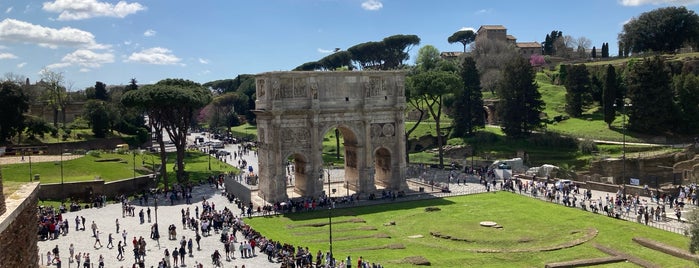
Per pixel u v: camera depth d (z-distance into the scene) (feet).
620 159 383.86
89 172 352.28
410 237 224.33
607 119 472.03
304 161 301.84
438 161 459.32
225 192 331.98
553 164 424.87
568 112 537.24
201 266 171.63
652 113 440.45
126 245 214.69
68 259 192.65
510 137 487.61
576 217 248.32
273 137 292.61
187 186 349.00
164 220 259.19
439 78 400.47
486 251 201.46
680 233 216.54
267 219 260.42
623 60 653.71
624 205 263.29
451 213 265.13
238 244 215.10
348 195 309.83
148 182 353.92
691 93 449.89
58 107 649.20
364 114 310.45
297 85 296.10
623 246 204.33
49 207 268.62
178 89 356.79
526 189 318.24
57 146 476.54
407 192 322.34
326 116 302.04
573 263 183.32
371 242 218.18
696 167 341.21
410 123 574.97
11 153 406.21
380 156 336.49
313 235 229.45
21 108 451.53
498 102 526.57
